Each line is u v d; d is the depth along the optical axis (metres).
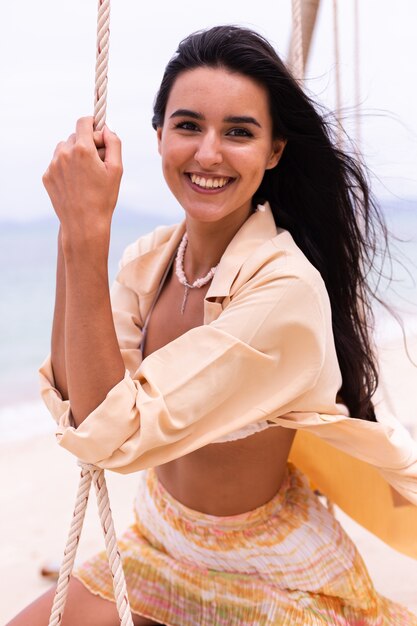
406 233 2.34
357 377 1.90
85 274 1.57
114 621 1.94
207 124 1.63
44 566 3.27
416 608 2.68
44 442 5.66
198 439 1.61
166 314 1.91
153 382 1.55
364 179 1.89
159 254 1.94
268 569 1.82
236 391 1.61
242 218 1.78
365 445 1.75
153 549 1.97
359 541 3.28
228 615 1.83
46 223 21.44
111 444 1.55
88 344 1.57
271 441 1.81
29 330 12.93
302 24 2.47
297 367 1.61
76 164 1.56
